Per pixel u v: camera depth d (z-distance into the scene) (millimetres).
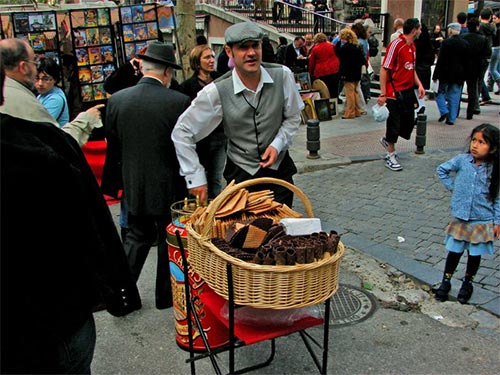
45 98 4398
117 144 3756
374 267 4176
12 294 1614
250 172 3197
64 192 1740
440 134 8883
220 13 16312
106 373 2963
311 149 7414
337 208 5586
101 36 6188
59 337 1733
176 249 2938
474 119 10148
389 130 6762
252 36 2846
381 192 6023
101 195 2100
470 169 3428
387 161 6902
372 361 3035
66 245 1760
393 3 18750
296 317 2457
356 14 18750
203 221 2434
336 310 3605
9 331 1614
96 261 1951
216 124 3172
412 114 6723
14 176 1603
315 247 2117
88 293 1874
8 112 2582
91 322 1935
